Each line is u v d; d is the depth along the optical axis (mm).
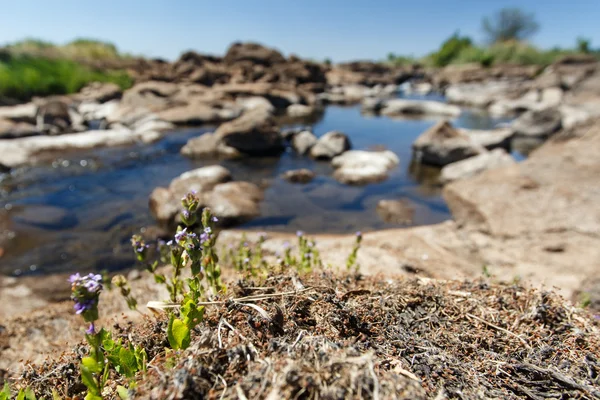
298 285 2482
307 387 1428
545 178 7828
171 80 30016
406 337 2164
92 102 22281
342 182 10672
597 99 22062
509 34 51531
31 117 14516
